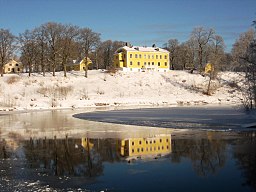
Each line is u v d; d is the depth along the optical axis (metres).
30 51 108.81
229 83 100.56
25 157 23.66
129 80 104.88
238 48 92.50
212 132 32.97
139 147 26.31
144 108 72.44
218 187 16.11
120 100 88.44
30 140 31.14
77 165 21.03
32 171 19.62
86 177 18.19
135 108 73.12
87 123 44.50
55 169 20.05
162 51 129.62
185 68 145.00
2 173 19.22
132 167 20.17
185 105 80.19
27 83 98.38
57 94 91.56
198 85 101.88
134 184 16.80
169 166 20.20
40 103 82.25
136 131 35.31
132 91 97.75
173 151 24.45
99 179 17.73
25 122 47.78
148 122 43.44
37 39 109.12
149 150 25.06
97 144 28.19
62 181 17.39
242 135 30.52
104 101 86.81
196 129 35.62
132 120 46.56
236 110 59.66
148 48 130.12
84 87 98.56
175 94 96.19
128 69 120.19
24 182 17.23
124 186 16.48
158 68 124.75
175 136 31.09
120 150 25.36
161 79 106.81
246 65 45.03
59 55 109.88
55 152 25.23
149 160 21.89
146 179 17.61
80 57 135.12
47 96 90.12
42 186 16.52
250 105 48.81
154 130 35.75
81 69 135.62
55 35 108.31
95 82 102.81
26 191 15.71
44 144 28.80
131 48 126.94
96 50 125.06
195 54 124.38
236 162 20.66
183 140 28.75
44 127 41.03
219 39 119.00
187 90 99.00
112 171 19.33
